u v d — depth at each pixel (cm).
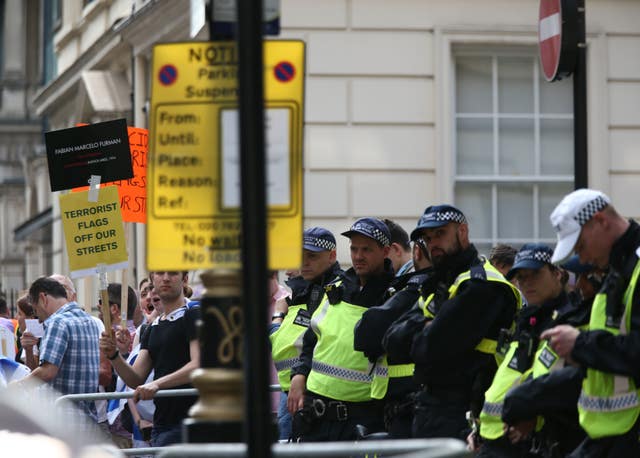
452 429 2486
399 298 2736
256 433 1536
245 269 1539
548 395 2230
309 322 3130
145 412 3516
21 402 1434
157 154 1980
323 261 3112
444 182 5050
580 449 2184
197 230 1961
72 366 3584
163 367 3209
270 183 1958
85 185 3291
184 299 3284
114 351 3222
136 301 4197
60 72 8806
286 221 1947
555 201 5206
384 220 3017
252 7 1551
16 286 14612
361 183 5009
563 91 5206
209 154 1975
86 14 7969
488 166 5181
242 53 1551
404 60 5047
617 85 5109
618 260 2128
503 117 5181
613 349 2064
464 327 2439
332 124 5012
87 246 3269
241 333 1877
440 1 5075
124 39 7000
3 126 15588
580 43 3014
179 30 6284
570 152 5212
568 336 2088
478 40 5078
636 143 5116
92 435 1424
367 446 1670
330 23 5016
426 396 2523
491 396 2378
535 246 2364
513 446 2353
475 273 2466
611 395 2123
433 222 2520
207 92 1986
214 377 1861
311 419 2911
